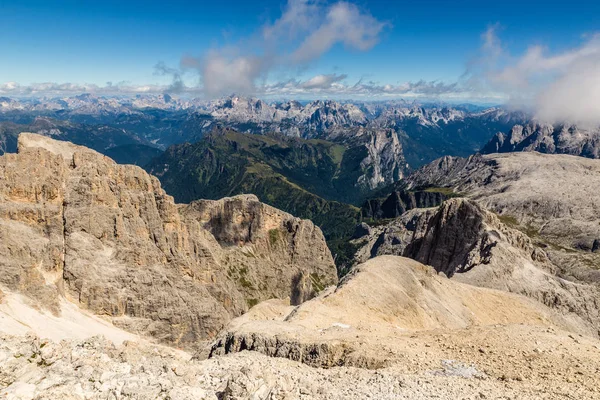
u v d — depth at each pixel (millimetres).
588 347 55094
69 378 31828
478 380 43062
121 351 41500
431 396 37438
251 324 69562
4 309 159375
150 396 31469
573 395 38281
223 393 34938
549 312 147875
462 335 60500
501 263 186000
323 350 55531
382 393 38094
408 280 114938
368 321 85688
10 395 28609
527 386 41031
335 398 36250
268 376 36906
